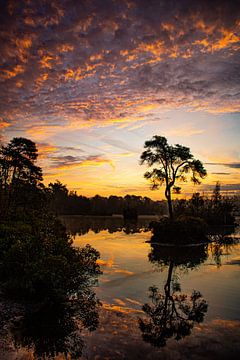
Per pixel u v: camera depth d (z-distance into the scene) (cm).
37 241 1279
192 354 631
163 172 3794
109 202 16575
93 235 3612
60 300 998
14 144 3609
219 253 2264
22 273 1086
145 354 629
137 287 1201
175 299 1035
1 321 792
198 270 1574
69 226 5400
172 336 721
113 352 637
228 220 6341
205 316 864
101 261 1809
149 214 16488
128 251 2280
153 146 3709
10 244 1350
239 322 817
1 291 1032
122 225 5841
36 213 2597
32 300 984
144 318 846
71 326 781
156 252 2259
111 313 888
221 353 636
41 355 617
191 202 6334
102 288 1181
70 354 625
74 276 1218
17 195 3328
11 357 604
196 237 2959
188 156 3697
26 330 743
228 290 1155
